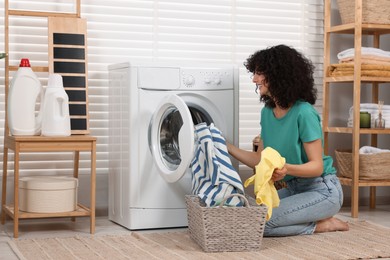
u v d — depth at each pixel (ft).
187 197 9.84
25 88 10.72
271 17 13.92
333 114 14.40
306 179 10.38
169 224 11.04
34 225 11.53
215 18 13.43
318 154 9.96
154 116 10.68
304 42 14.21
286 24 14.05
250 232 9.12
